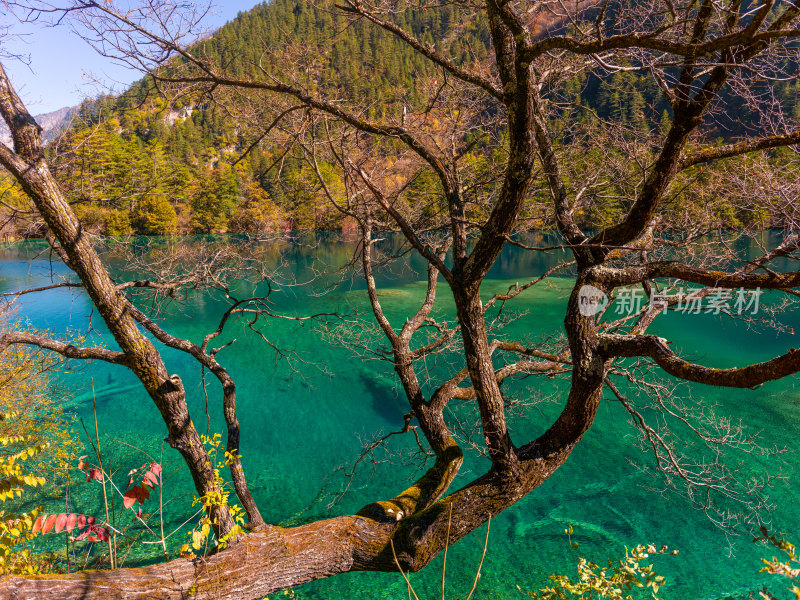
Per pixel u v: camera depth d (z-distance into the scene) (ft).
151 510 29.07
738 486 30.94
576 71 14.14
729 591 23.66
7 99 9.89
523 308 65.77
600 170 17.44
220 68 12.64
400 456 35.86
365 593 24.14
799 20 8.19
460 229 11.64
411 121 16.26
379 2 11.82
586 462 34.47
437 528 10.95
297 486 32.96
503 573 25.08
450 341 18.75
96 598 8.59
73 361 51.47
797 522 27.63
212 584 9.49
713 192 14.78
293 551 10.27
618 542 26.99
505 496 11.49
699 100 9.32
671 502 30.09
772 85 9.01
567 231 12.06
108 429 39.37
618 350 11.06
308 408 43.86
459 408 38.78
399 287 86.17
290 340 59.88
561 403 41.01
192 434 11.37
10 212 13.60
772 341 52.19
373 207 16.94
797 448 34.30
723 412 39.37
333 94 13.98
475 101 16.60
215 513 11.09
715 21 8.32
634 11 8.32
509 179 9.60
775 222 11.25
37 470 29.55
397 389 47.16
